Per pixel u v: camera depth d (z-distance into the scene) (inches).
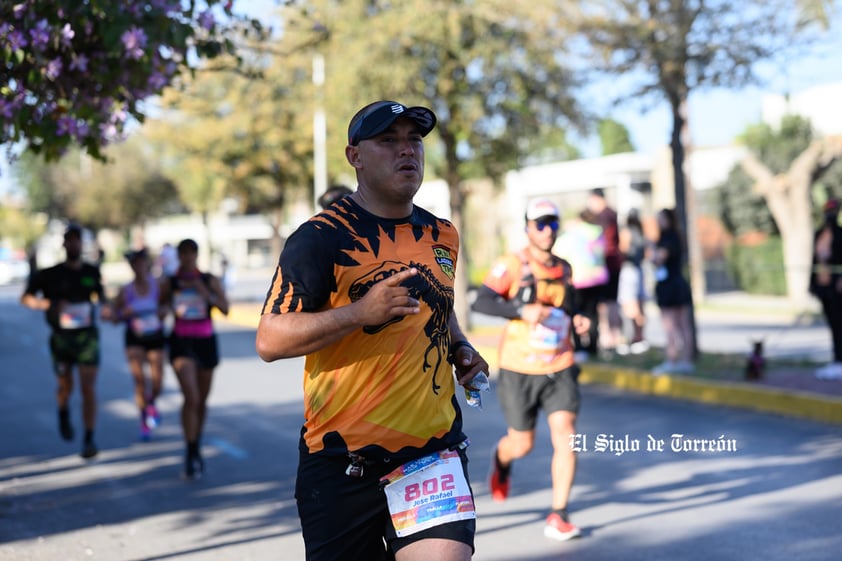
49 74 305.7
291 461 419.5
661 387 571.5
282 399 594.9
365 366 160.7
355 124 164.1
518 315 301.3
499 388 315.3
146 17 304.7
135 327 478.9
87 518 335.3
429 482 162.6
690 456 403.9
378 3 820.0
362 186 167.0
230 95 1320.1
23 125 315.6
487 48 791.1
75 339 432.8
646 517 319.3
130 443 470.0
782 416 486.6
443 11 783.1
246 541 303.9
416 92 834.2
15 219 3993.6
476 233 2290.8
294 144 1423.5
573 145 933.2
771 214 1498.5
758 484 355.6
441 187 1830.7
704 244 1608.0
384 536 167.3
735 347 793.6
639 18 613.3
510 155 885.8
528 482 368.8
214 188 1737.2
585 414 507.2
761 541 289.0
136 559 288.2
